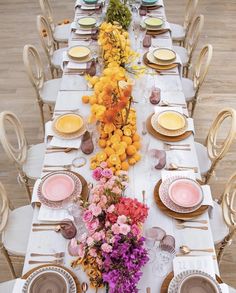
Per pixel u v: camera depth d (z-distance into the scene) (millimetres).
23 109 3658
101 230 1303
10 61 4355
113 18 2947
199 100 3758
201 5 5645
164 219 1667
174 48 3551
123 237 1269
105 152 1847
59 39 3713
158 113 2209
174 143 2051
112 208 1342
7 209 1975
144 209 1396
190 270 1444
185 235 1601
